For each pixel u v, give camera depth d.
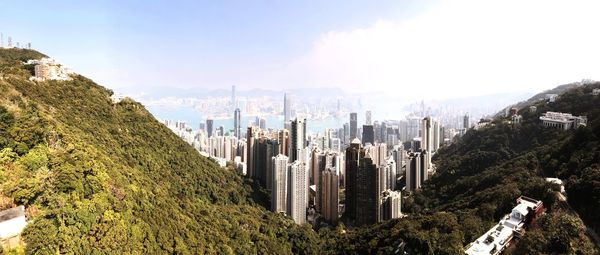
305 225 134.12
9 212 44.16
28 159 51.97
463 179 144.38
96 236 50.81
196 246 76.06
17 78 94.31
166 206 79.31
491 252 68.31
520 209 77.81
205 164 141.75
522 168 113.19
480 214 86.25
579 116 146.12
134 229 59.53
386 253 81.94
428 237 78.44
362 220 141.50
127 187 67.94
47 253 42.03
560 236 64.69
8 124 58.22
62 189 50.56
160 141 123.75
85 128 88.75
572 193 79.94
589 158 91.50
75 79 117.38
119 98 129.38
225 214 108.75
